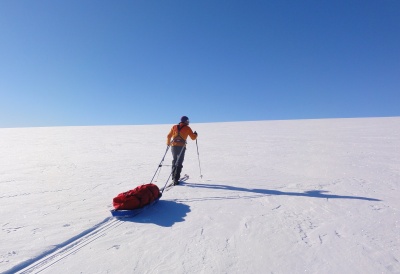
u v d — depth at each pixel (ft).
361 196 18.19
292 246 11.53
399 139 48.55
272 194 19.07
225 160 33.53
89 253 11.18
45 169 29.37
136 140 61.16
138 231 13.26
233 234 12.77
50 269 10.05
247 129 81.46
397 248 11.23
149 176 25.71
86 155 39.93
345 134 58.90
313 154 36.22
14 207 16.79
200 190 20.40
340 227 13.33
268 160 32.81
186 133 23.50
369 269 9.80
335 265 10.09
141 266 10.18
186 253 11.10
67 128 115.24
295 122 103.71
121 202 15.14
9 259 10.64
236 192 19.69
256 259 10.58
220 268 9.99
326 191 19.52
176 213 15.65
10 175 26.37
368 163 29.45
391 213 15.02
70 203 17.53
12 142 61.05
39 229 13.47
